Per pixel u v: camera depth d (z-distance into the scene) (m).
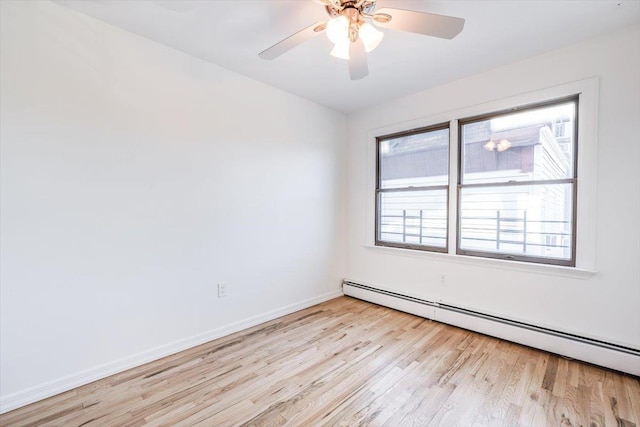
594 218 2.10
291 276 3.17
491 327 2.54
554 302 2.28
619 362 1.96
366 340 2.49
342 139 3.77
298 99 3.20
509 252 2.58
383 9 1.44
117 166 2.00
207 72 2.45
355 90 3.04
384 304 3.36
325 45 2.19
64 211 1.80
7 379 1.63
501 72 2.52
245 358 2.19
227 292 2.62
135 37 2.06
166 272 2.24
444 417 1.58
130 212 2.06
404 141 3.33
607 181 2.05
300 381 1.90
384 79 2.77
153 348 2.17
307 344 2.42
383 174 3.54
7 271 1.62
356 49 1.69
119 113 2.00
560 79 2.22
